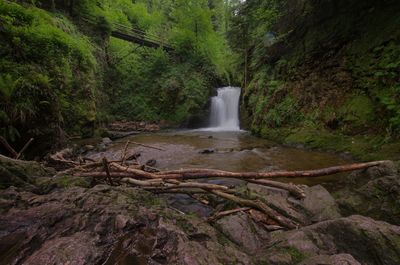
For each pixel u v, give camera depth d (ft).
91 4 64.13
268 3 53.21
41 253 7.45
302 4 46.01
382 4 32.89
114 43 84.02
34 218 9.46
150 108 71.77
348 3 37.40
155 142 41.86
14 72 25.02
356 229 9.45
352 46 34.47
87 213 9.79
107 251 8.02
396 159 21.47
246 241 10.60
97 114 51.83
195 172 16.40
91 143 38.58
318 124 35.45
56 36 35.01
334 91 35.32
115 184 16.85
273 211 13.12
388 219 12.44
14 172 13.08
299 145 34.47
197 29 84.17
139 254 7.99
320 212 13.47
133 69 77.61
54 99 28.96
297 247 9.29
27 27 31.35
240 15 58.80
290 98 42.37
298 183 19.61
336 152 28.94
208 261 7.75
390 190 13.16
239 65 70.69
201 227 10.08
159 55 78.84
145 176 16.37
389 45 29.14
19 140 23.89
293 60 44.57
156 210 10.59
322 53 38.99
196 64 79.92
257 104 50.67
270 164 25.64
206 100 71.10
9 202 10.42
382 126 26.89
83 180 14.52
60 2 58.18
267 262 8.48
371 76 30.19
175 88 70.49
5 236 8.68
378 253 8.79
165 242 8.51
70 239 8.18
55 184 13.07
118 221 9.27
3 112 21.35
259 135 46.50
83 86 44.47
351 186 16.31
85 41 56.39
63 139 30.68
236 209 13.38
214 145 38.11
